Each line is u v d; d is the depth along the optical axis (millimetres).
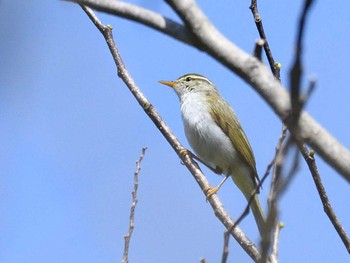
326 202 10297
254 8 11156
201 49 5629
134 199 10070
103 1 5984
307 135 5102
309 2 4488
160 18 5773
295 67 4648
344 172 5031
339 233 10250
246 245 10062
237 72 5434
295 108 4828
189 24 5551
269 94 5281
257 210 14906
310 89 4781
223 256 6477
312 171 10336
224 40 5500
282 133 6809
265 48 11031
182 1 5527
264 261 5285
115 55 14078
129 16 5934
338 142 5086
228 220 11953
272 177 6742
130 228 9648
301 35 4586
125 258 9289
